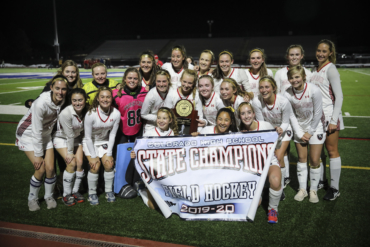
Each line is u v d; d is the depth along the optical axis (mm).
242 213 3268
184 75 3787
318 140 3580
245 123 3434
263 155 3334
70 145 3537
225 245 2809
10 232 3041
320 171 3809
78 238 2930
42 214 3406
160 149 3379
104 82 4172
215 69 4402
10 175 4559
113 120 3611
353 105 10438
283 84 4211
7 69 37469
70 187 3660
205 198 3301
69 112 3414
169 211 3312
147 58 4203
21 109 9883
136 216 3369
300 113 3635
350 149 5664
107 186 3787
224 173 3320
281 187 3172
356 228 3072
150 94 3910
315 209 3494
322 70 3795
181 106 3920
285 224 3176
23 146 3424
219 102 3918
